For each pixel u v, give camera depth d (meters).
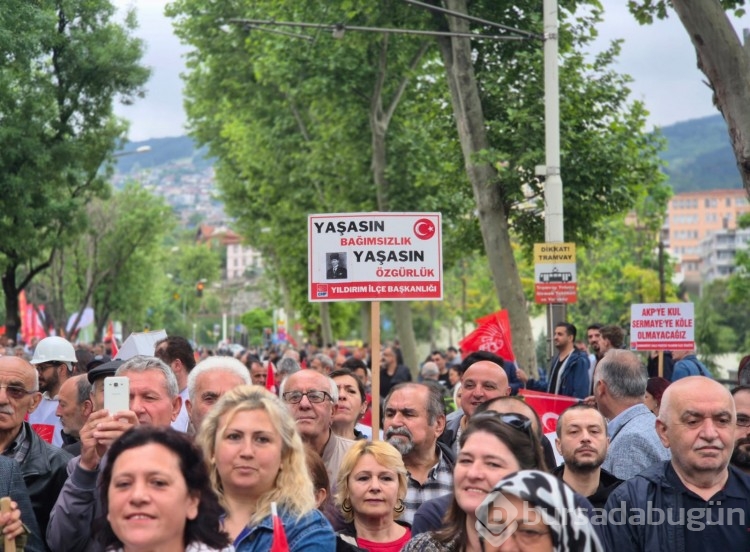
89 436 5.89
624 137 22.81
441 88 25.30
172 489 4.44
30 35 25.50
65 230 31.03
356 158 35.28
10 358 7.14
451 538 5.14
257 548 5.29
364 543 6.79
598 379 8.15
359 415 10.26
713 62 11.07
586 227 23.58
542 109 22.42
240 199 56.84
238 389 5.56
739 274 54.25
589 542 4.30
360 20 28.62
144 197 52.44
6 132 26.34
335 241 10.24
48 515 7.02
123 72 29.14
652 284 48.22
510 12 22.94
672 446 5.91
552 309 17.91
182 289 141.38
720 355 51.25
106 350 28.97
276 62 32.44
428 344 100.31
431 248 10.22
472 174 22.06
